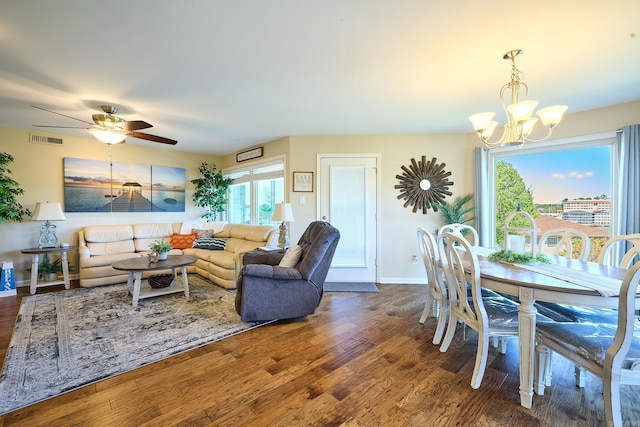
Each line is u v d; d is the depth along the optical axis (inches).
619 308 51.1
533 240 93.7
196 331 101.6
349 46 77.7
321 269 115.3
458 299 86.1
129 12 63.3
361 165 171.0
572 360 60.0
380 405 63.6
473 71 91.9
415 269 169.6
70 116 133.2
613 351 52.1
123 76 94.2
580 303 58.3
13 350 86.8
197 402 64.2
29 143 162.2
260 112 130.8
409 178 169.2
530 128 81.0
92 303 130.3
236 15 64.7
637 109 115.8
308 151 173.8
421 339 96.4
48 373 74.7
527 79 97.0
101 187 186.2
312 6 61.8
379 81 99.3
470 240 164.2
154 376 74.2
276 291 107.4
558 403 64.5
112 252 173.0
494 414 60.9
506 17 65.1
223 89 105.3
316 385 70.7
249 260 136.9
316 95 111.3
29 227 163.3
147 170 205.3
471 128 157.6
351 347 90.6
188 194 226.7
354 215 171.6
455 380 73.3
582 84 101.0
